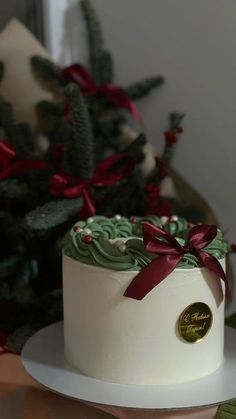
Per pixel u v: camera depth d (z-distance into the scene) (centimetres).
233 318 95
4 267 96
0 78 106
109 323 75
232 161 106
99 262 75
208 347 77
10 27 109
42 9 116
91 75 110
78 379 77
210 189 108
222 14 103
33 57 106
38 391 82
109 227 83
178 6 107
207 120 107
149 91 111
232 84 104
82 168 93
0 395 82
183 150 110
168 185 106
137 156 98
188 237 76
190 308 75
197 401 73
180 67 109
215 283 76
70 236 79
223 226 108
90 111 105
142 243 75
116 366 76
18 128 100
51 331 88
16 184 96
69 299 79
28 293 96
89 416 78
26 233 96
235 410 77
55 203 90
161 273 73
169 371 76
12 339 92
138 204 100
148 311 74
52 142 100
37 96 107
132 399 73
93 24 110
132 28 113
